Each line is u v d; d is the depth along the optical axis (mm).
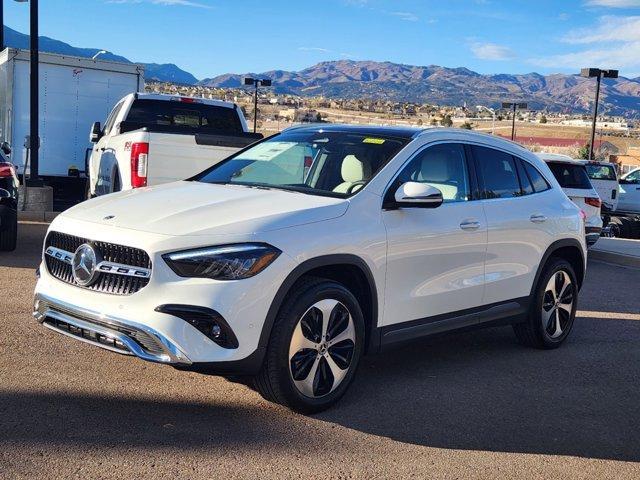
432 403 5008
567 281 6711
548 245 6430
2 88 17062
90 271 4332
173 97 11758
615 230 20109
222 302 4082
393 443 4273
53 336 5824
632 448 4445
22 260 9023
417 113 189500
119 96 16781
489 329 7371
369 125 6035
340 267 4719
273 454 3998
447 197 5586
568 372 5953
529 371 5922
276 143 5969
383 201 5008
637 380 5820
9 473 3570
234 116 12258
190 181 5719
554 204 6633
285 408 4668
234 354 4148
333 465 3928
